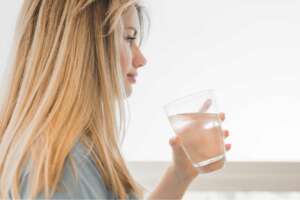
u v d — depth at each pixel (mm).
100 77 866
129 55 973
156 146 1381
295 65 1391
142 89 1398
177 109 910
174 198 980
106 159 800
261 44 1402
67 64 853
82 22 881
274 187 1349
